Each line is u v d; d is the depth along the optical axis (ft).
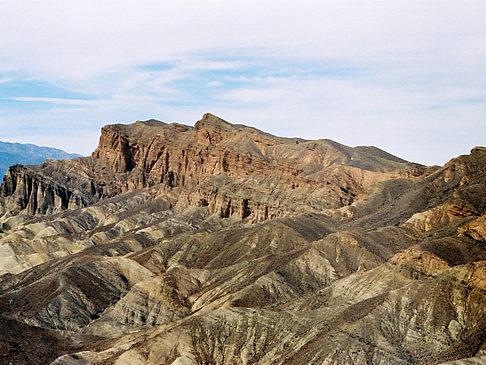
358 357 429.38
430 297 465.88
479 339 420.36
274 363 466.29
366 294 528.63
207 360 499.51
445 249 554.87
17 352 518.37
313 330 479.41
